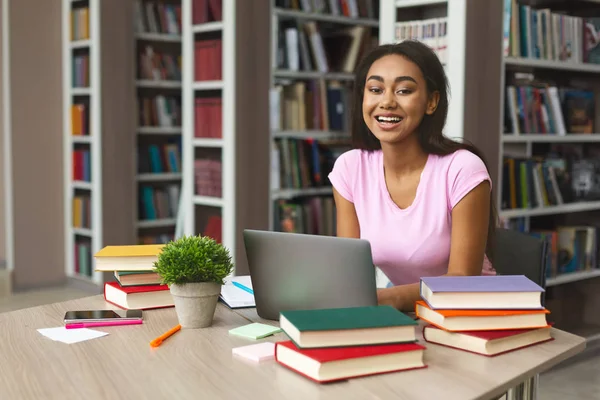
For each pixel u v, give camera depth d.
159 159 5.68
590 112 4.28
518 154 4.20
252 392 1.34
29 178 5.61
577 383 3.67
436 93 2.02
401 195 2.14
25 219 5.61
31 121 5.57
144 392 1.35
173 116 5.72
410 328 1.48
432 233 2.09
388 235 2.15
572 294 4.41
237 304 1.95
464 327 1.58
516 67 3.98
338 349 1.44
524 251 2.24
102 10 5.24
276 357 1.50
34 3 5.50
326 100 4.89
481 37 3.44
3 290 5.54
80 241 5.84
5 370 1.47
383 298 1.88
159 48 5.88
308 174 4.77
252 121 4.34
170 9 5.66
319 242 1.74
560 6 4.32
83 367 1.49
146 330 1.74
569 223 4.44
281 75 4.70
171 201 5.77
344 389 1.35
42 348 1.61
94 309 1.92
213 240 1.78
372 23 5.12
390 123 1.98
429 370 1.45
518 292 1.61
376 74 1.98
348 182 2.24
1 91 5.82
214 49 4.35
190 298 1.73
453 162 2.05
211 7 4.38
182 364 1.50
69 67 5.60
